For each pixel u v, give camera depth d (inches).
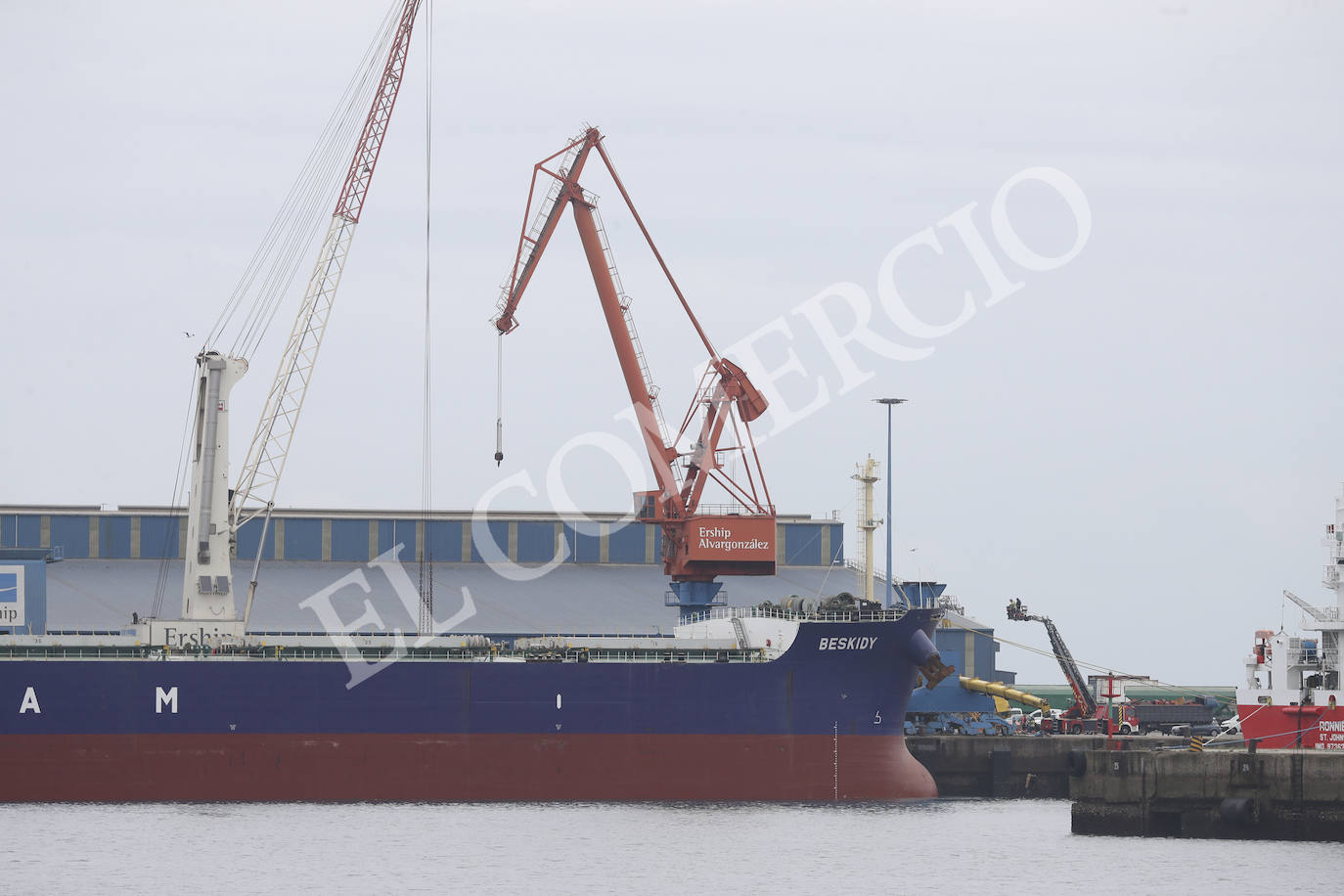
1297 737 4680.1
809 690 5012.3
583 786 4891.7
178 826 4288.9
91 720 4704.7
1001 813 4852.4
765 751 4980.3
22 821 4357.8
